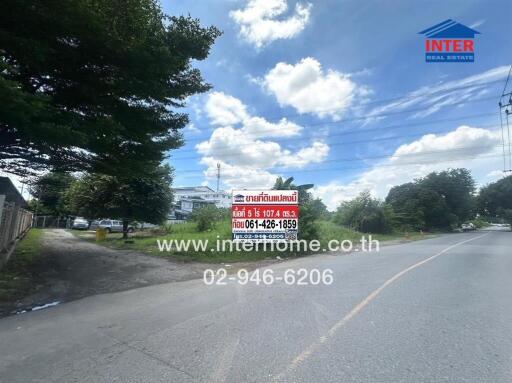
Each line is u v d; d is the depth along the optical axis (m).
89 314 5.48
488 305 5.78
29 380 3.14
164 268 10.49
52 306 6.09
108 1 6.86
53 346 4.04
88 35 7.16
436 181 63.47
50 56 7.64
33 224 39.59
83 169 12.23
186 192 88.00
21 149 10.13
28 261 10.59
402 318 5.02
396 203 59.84
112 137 9.20
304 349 3.85
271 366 3.42
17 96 5.90
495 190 82.69
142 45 7.81
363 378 3.15
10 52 7.06
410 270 9.69
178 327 4.71
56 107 8.23
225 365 3.45
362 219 33.84
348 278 8.42
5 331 4.63
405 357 3.62
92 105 9.16
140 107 9.80
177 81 9.75
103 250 14.54
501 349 3.86
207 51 9.31
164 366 3.44
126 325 4.85
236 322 4.90
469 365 3.44
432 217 55.53
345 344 4.00
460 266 10.56
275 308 5.63
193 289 7.49
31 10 6.45
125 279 8.68
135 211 22.34
